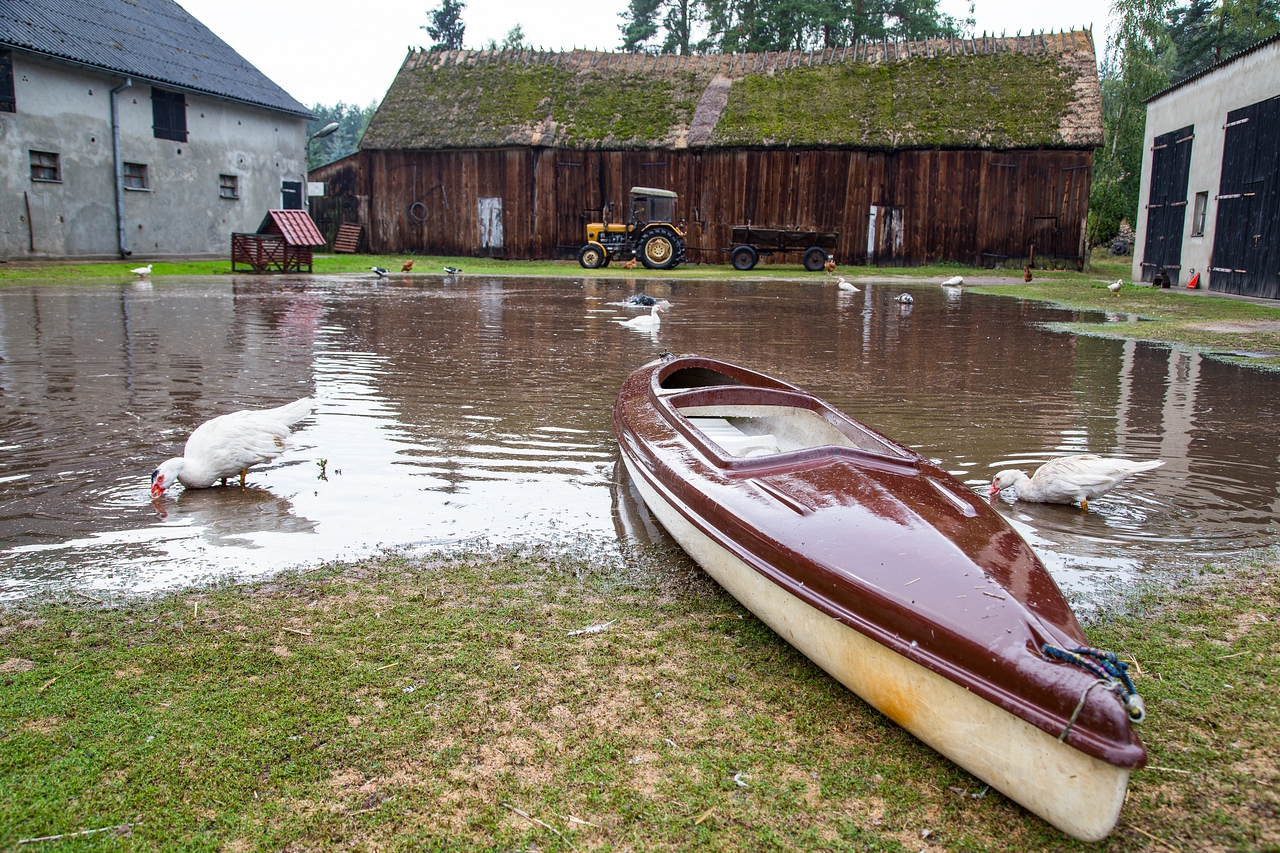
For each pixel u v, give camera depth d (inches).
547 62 1300.4
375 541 149.5
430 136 1227.2
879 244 1144.8
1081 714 72.3
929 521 105.9
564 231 1218.6
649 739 92.0
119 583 130.2
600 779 85.3
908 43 1222.9
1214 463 201.5
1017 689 77.2
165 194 1027.9
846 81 1187.9
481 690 100.7
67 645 110.1
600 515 165.0
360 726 93.1
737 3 1892.2
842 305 621.9
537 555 144.3
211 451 172.1
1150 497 176.2
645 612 123.0
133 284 710.5
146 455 197.9
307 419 236.2
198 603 123.3
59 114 899.4
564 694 100.2
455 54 1339.8
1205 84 768.3
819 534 106.3
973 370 331.3
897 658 88.4
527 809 80.7
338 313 512.4
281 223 890.7
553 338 411.5
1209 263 756.0
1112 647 112.1
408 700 98.2
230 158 1119.6
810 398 185.2
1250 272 682.8
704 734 93.0
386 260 1147.3
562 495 176.4
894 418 245.8
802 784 85.3
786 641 112.5
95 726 92.1
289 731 91.8
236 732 91.5
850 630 94.0
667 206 1075.3
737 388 189.0
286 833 77.0
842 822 79.9
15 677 101.9
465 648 110.7
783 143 1123.9
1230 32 1502.2
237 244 881.5
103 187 951.0
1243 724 94.8
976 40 1197.7
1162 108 871.7
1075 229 1096.2
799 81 1203.2
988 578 90.9
